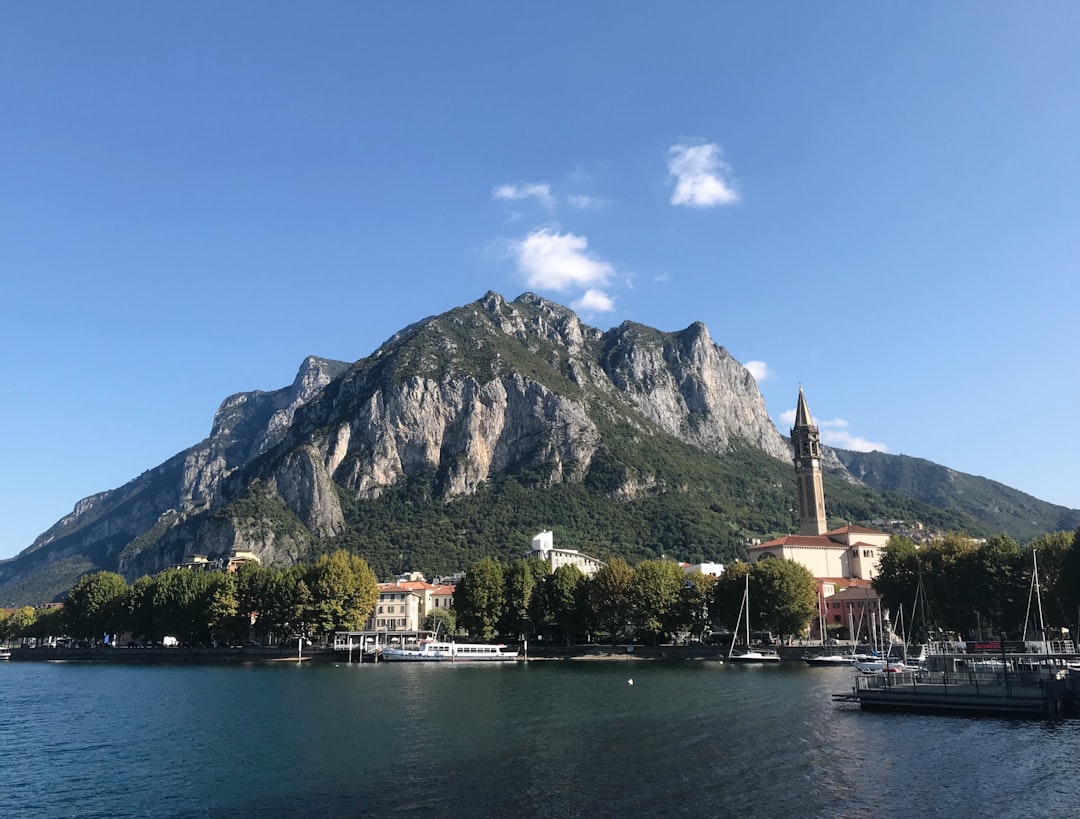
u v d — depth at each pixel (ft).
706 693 348.59
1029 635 511.81
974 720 258.37
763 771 194.80
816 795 173.58
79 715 315.17
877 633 640.58
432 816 162.40
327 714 301.02
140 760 223.92
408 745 233.55
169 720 295.89
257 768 208.23
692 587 642.63
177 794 185.37
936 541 572.92
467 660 612.70
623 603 621.31
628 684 396.37
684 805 167.43
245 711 315.78
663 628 616.80
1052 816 158.40
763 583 580.71
